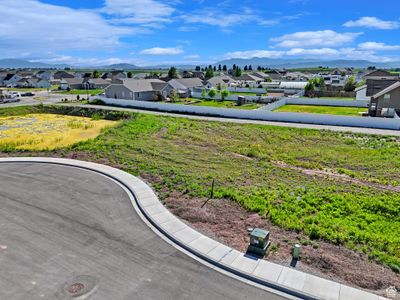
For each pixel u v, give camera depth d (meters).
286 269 8.80
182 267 8.93
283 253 9.53
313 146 24.45
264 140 26.36
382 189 15.35
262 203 12.89
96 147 21.97
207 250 9.66
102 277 8.39
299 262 9.10
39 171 17.25
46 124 35.16
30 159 19.52
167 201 13.09
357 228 11.05
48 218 11.66
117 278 8.37
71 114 43.09
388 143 24.86
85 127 33.03
